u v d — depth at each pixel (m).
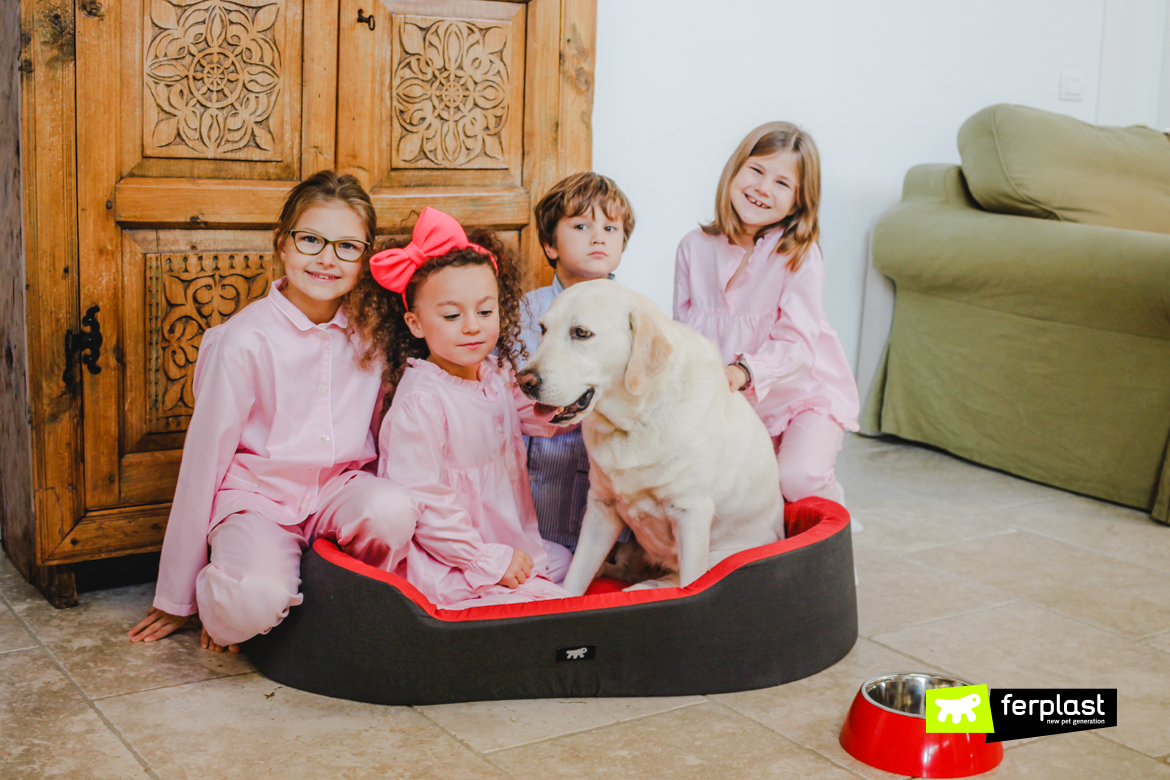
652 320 1.63
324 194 1.69
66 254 1.81
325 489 1.76
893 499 2.80
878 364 3.49
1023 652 1.80
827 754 1.41
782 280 2.11
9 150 1.84
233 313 2.00
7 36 1.82
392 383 1.82
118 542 1.93
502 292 1.88
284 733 1.43
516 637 1.52
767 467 1.89
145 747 1.38
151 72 1.84
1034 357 2.96
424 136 2.16
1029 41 3.77
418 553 1.74
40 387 1.82
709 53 3.00
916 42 3.47
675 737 1.45
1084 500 2.83
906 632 1.87
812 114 3.28
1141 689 1.66
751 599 1.58
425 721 1.47
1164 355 2.65
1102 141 3.20
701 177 3.06
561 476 2.07
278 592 1.54
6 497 2.13
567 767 1.35
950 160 3.67
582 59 2.32
